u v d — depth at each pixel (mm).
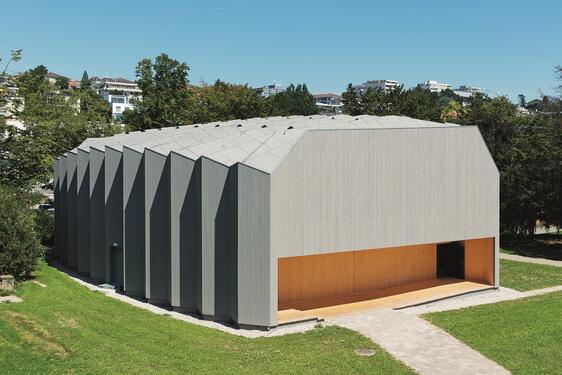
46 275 32406
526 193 43719
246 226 23250
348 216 25484
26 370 16891
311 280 27953
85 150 34562
